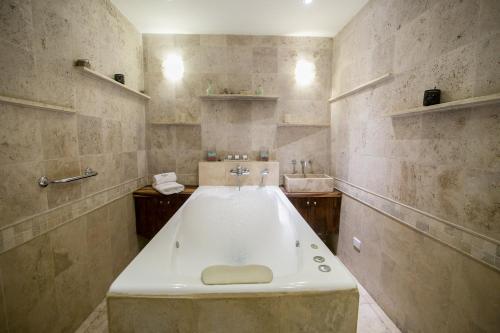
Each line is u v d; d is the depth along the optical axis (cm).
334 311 90
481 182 98
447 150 113
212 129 243
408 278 140
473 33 99
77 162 145
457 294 109
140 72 228
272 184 243
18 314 109
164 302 86
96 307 164
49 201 125
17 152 107
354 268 202
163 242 124
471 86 100
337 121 230
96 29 162
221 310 87
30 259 114
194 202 190
